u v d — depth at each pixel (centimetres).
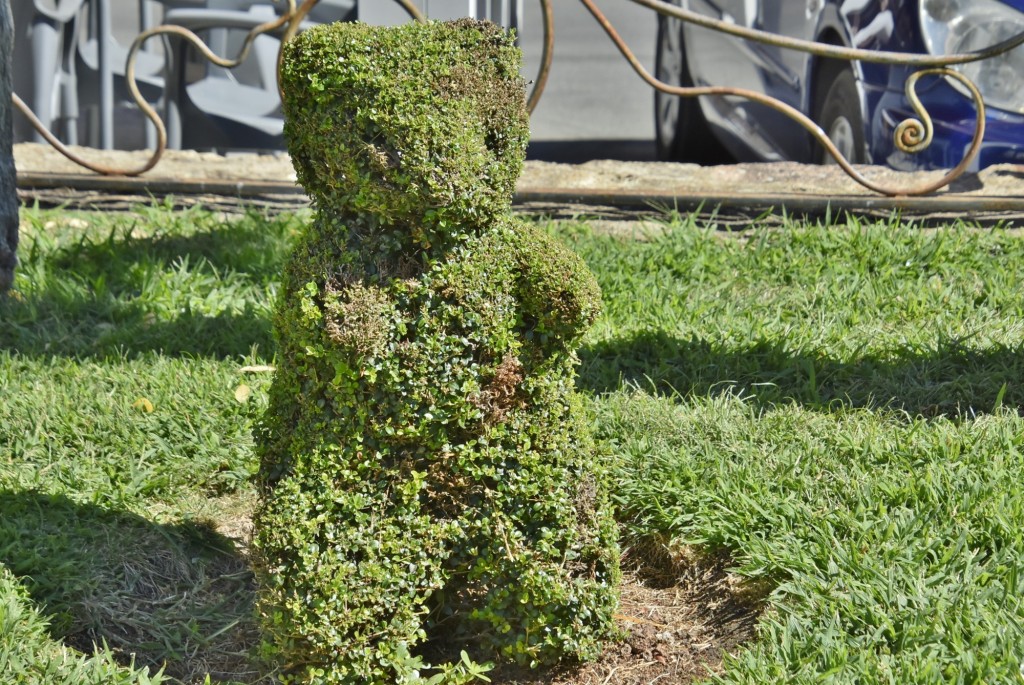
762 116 841
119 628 330
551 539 308
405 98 279
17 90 830
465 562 308
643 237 634
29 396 451
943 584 318
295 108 287
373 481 295
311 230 297
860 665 285
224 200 717
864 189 672
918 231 599
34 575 333
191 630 333
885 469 385
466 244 292
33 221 651
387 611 295
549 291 296
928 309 528
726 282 574
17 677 290
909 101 596
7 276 543
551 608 312
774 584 342
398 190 280
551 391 308
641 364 497
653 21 1802
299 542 284
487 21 293
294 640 287
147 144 902
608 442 420
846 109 727
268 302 566
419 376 289
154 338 523
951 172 616
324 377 292
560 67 1581
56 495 377
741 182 712
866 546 340
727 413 441
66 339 517
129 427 439
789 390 466
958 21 629
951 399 445
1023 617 299
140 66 900
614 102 1409
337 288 290
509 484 305
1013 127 632
